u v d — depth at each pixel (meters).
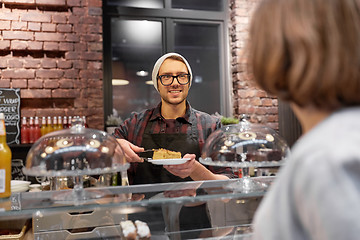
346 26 0.41
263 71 0.47
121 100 3.94
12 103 3.04
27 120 3.10
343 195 0.36
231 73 3.92
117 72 3.96
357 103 0.44
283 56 0.45
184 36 4.21
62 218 1.07
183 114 1.98
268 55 0.46
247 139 1.15
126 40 4.00
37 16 3.14
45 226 1.06
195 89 4.13
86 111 3.22
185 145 1.89
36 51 3.16
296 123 3.60
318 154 0.39
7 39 3.06
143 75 4.04
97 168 0.99
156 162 1.35
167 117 1.98
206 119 1.98
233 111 3.88
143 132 1.94
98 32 3.29
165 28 3.79
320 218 0.37
